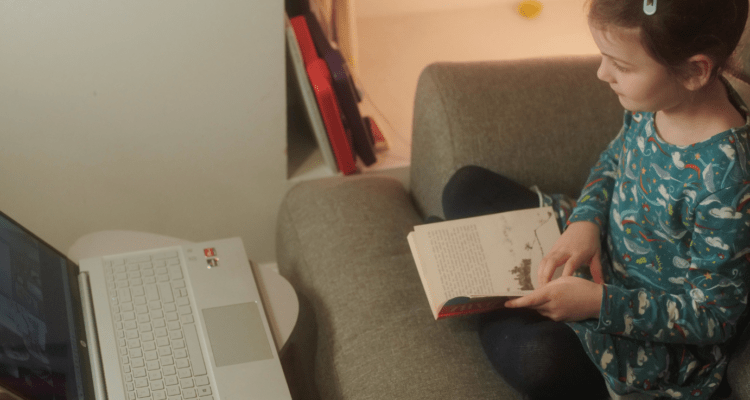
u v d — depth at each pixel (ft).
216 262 3.22
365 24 5.78
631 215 2.83
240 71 3.75
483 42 5.61
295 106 4.91
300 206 4.08
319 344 3.41
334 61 4.05
